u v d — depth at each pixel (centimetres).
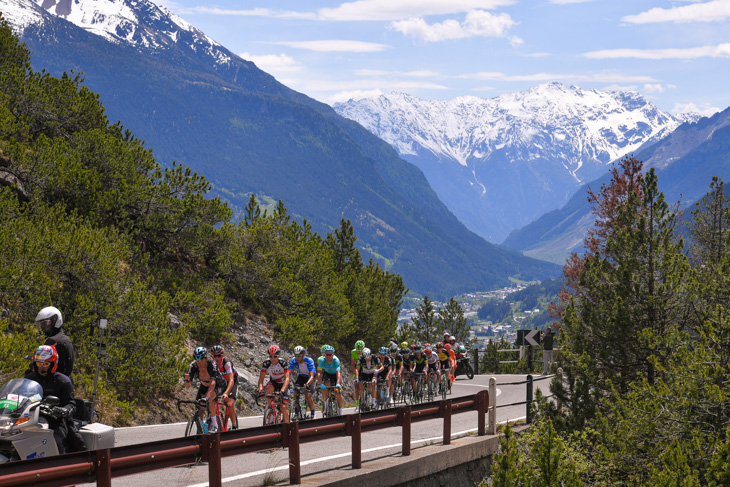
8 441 709
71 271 1709
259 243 2711
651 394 1490
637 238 1936
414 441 1423
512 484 1252
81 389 1574
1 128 2100
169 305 2038
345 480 954
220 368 1178
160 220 2325
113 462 698
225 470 1063
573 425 1705
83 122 2502
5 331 1506
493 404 1460
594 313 1917
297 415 1474
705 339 1498
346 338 3117
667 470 1234
